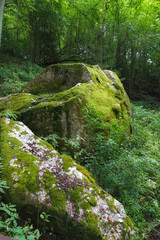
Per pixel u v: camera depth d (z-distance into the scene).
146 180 3.26
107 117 3.92
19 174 1.86
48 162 2.14
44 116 3.35
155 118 7.14
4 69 7.34
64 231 1.72
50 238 1.71
